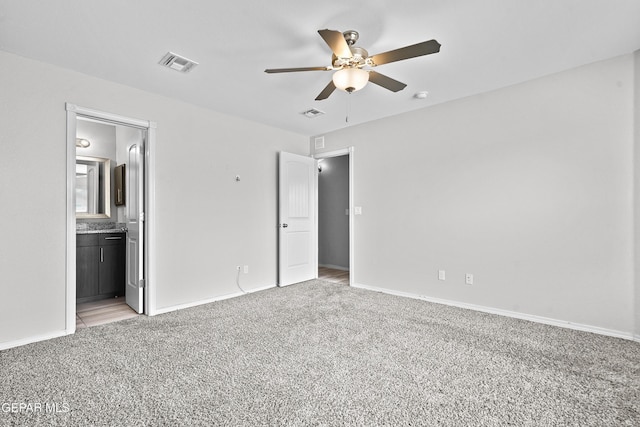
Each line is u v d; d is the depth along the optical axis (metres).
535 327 2.74
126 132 4.20
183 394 1.74
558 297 2.76
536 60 2.53
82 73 2.71
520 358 2.16
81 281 3.60
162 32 2.11
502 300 3.07
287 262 4.45
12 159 2.37
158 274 3.21
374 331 2.67
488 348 2.32
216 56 2.43
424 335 2.58
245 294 3.94
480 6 1.85
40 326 2.49
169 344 2.41
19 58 2.41
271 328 2.75
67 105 2.61
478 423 1.50
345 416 1.56
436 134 3.54
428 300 3.61
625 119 2.45
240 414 1.57
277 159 4.45
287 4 1.83
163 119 3.25
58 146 2.58
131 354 2.24
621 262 2.47
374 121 4.11
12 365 2.07
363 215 4.23
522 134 2.95
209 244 3.63
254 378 1.91
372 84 2.99
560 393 1.75
